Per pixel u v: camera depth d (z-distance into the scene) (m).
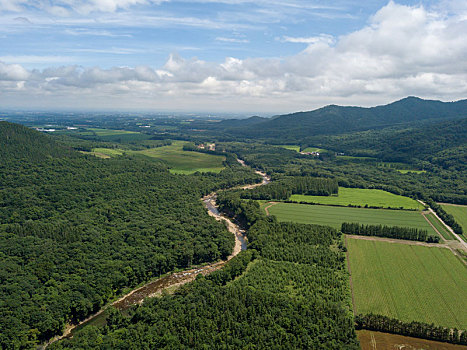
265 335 120.19
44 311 132.12
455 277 169.12
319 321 125.81
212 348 115.25
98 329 129.50
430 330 121.56
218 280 161.12
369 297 149.62
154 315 132.75
